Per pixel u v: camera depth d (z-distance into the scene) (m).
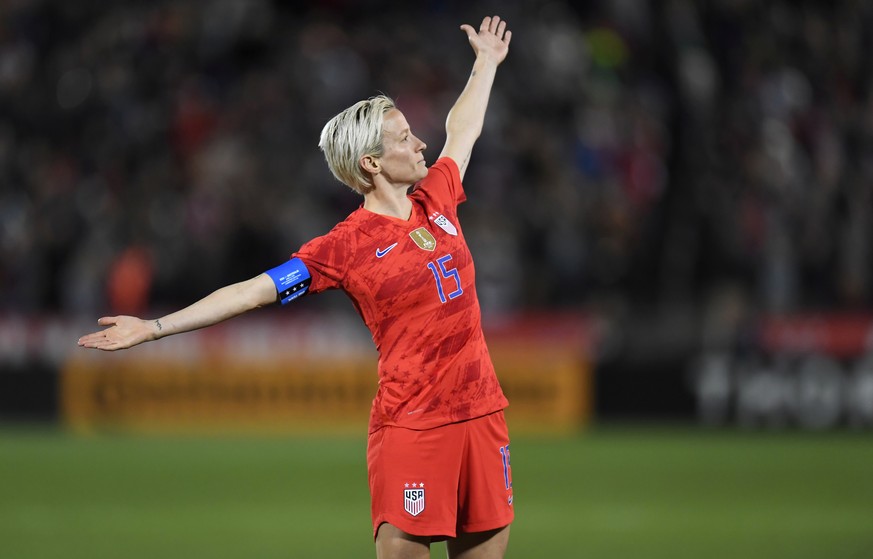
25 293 56.78
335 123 16.23
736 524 31.84
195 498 36.66
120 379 53.59
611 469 41.72
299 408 53.06
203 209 56.53
